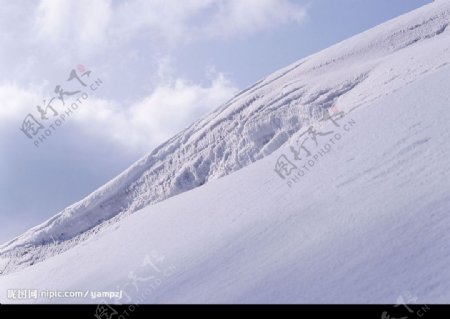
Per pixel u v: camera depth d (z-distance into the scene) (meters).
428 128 10.41
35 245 34.94
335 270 6.44
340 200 9.23
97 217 35.16
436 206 7.00
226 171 30.09
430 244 6.06
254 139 29.81
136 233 15.43
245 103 34.25
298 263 7.17
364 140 12.12
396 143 10.57
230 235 10.21
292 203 10.46
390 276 5.74
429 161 8.86
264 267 7.62
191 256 10.04
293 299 6.16
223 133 32.62
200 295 7.57
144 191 34.16
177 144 35.88
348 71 28.47
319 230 8.21
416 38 29.39
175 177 32.75
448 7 30.64
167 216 15.77
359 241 7.00
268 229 9.48
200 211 14.20
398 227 6.89
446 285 5.14
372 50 31.28
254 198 12.64
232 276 7.85
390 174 9.27
